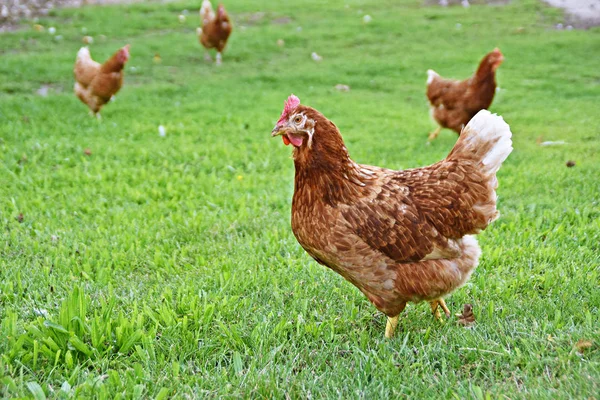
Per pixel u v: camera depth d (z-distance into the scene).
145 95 6.09
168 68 6.71
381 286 3.35
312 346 3.40
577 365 2.97
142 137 5.37
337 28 7.69
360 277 3.36
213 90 6.21
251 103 5.95
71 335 3.21
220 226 4.48
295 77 6.52
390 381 3.02
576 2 8.64
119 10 8.27
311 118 3.22
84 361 3.13
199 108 5.86
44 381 3.00
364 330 3.59
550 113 5.77
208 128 5.52
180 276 4.19
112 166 5.00
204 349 3.30
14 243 4.34
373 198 3.28
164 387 2.89
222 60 6.93
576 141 5.32
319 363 3.24
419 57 6.91
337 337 3.48
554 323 3.39
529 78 6.44
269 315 3.62
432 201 3.31
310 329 3.51
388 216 3.24
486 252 4.23
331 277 4.16
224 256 4.27
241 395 2.93
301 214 3.35
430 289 3.34
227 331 3.42
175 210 4.64
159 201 4.70
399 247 3.24
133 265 4.25
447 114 5.31
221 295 3.92
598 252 4.24
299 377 3.06
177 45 7.18
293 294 3.96
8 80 6.27
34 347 3.11
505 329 3.43
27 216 4.52
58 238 4.38
